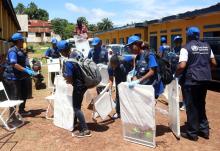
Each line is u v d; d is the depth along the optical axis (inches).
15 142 251.4
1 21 682.2
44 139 257.8
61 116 286.2
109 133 271.4
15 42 304.0
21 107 327.9
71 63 254.1
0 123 300.8
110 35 1288.1
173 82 255.4
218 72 487.2
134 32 967.0
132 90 241.9
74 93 260.1
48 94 454.3
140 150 233.9
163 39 436.5
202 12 555.8
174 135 264.2
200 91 250.2
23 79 316.5
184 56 244.4
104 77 355.9
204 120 259.9
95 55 373.7
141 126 241.8
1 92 343.0
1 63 332.8
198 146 241.8
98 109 281.9
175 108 255.0
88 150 234.8
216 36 527.8
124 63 305.3
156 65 244.7
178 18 652.7
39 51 2047.2
